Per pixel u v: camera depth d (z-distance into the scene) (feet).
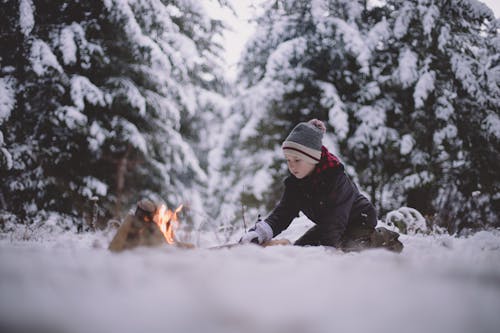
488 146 38.73
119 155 36.01
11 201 30.78
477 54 41.70
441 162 38.63
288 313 2.14
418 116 37.91
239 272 3.62
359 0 42.91
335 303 2.40
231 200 40.37
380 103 38.88
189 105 39.06
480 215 34.09
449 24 39.45
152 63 35.40
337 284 3.07
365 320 2.01
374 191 39.11
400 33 38.47
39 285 2.81
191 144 45.47
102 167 35.47
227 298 2.47
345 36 37.65
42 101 31.86
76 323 1.83
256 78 43.75
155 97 37.01
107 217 34.22
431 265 4.40
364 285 3.02
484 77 38.91
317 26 38.52
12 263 3.97
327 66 41.06
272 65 38.93
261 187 38.45
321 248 7.47
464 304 2.35
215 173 43.86
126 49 36.11
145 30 36.68
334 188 9.20
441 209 32.94
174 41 38.37
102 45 34.83
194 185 43.47
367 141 37.09
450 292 2.76
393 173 39.70
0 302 2.20
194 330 1.83
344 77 40.40
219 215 42.37
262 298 2.51
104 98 33.73
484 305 2.33
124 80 34.88
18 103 31.32
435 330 1.86
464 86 37.58
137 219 7.14
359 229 9.55
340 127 36.70
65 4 34.60
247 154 41.63
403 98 40.16
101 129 33.35
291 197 9.90
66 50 31.32
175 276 3.33
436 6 38.37
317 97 40.55
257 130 40.29
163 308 2.19
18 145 30.96
